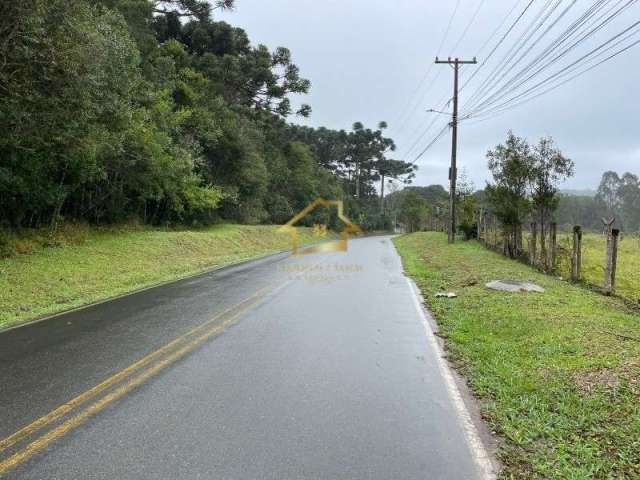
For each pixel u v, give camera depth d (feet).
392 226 291.17
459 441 12.90
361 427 13.57
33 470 11.09
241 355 20.21
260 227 119.14
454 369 19.10
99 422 13.64
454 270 50.90
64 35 34.96
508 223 63.00
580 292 35.22
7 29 32.48
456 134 92.22
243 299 33.96
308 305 31.71
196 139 97.81
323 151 282.15
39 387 16.37
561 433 13.47
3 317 28.48
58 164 54.44
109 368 18.43
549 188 54.54
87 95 39.24
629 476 11.35
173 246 68.18
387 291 38.22
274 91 139.13
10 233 50.06
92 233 65.36
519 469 11.61
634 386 15.88
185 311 29.66
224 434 12.97
